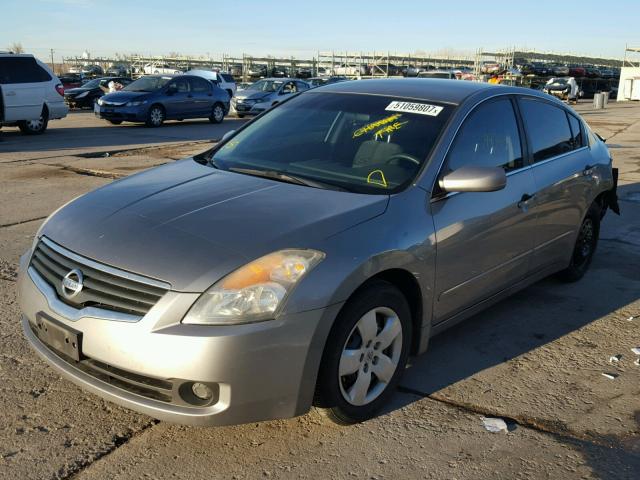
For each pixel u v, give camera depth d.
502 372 3.70
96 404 3.20
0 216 6.98
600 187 5.11
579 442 3.02
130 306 2.62
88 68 58.00
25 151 12.20
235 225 2.86
